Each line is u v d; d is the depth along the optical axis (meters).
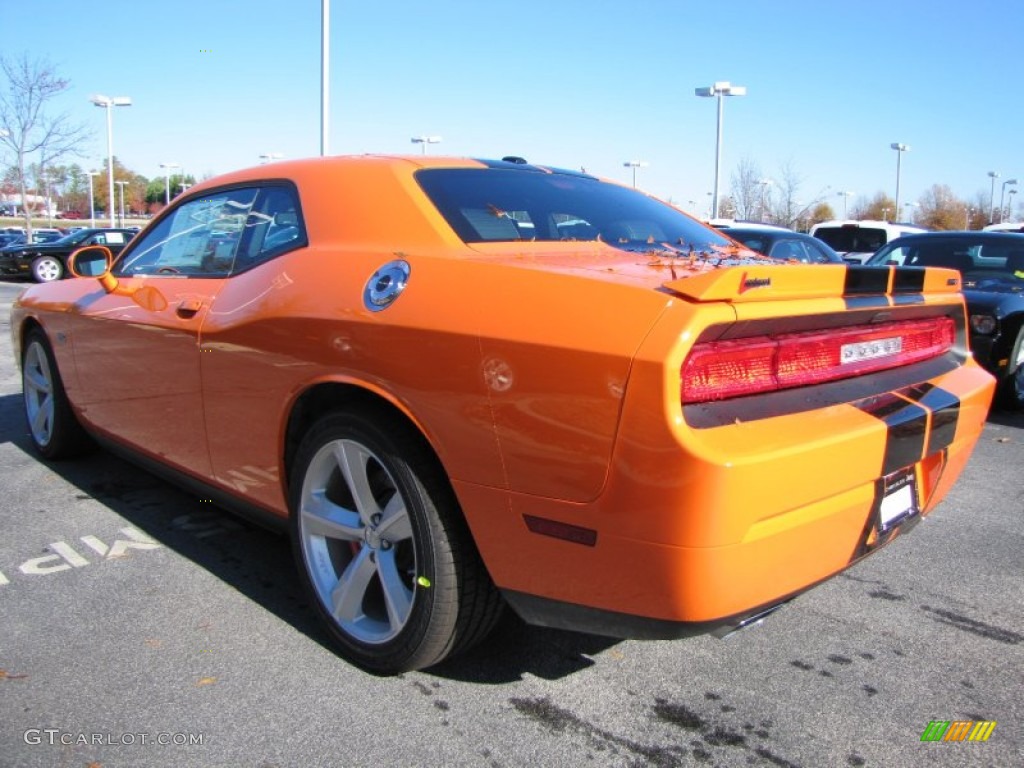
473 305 2.29
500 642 2.92
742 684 2.67
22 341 4.95
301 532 2.87
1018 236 7.84
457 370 2.27
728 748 2.34
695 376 1.98
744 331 2.06
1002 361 6.61
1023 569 3.62
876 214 61.09
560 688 2.63
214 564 3.53
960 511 4.40
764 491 1.96
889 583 3.47
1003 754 2.34
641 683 2.67
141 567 3.49
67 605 3.13
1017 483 4.92
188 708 2.48
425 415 2.35
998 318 6.55
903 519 2.52
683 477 1.90
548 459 2.11
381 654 2.62
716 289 1.96
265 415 2.92
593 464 2.03
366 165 3.01
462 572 2.44
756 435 2.01
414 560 2.52
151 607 3.12
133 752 2.27
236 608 3.13
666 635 2.11
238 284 3.13
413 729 2.40
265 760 2.25
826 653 2.88
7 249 22.70
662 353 1.92
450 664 2.77
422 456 2.46
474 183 3.01
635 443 1.96
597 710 2.51
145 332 3.55
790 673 2.74
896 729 2.44
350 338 2.54
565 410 2.06
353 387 2.66
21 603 3.14
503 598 2.51
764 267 2.05
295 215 3.07
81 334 4.14
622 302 2.06
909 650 2.91
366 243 2.76
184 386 3.34
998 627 3.09
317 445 2.74
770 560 2.05
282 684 2.62
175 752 2.28
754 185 41.75
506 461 2.19
